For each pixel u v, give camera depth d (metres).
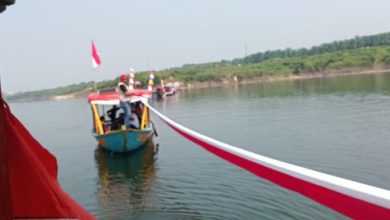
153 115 36.41
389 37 153.25
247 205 10.15
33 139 2.14
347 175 12.56
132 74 20.91
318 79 101.81
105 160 17.91
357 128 20.56
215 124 27.55
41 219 1.93
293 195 10.52
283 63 141.62
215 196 11.11
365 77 85.88
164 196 11.59
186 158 16.50
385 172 12.55
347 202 1.23
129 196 11.95
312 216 9.14
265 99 46.47
